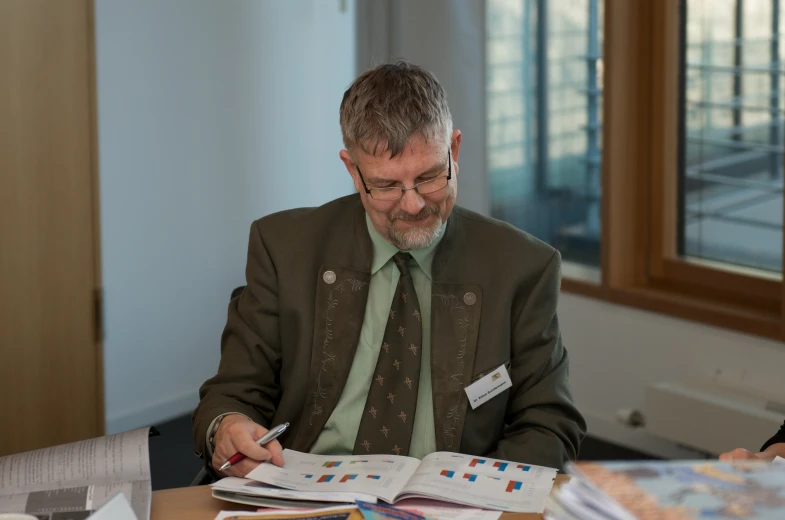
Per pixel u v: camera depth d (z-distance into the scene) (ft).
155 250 12.59
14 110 9.58
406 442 5.62
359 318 5.85
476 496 4.61
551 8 12.39
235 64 13.15
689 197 11.57
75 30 9.96
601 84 11.93
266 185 13.83
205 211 13.12
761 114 10.56
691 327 11.16
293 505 4.59
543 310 5.92
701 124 11.26
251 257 6.25
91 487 4.73
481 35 12.78
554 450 5.56
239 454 5.12
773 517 3.73
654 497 3.89
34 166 9.82
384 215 5.51
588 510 3.90
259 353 6.05
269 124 13.70
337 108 14.57
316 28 14.06
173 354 13.01
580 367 12.56
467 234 6.06
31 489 4.73
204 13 12.67
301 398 5.85
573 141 12.51
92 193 10.38
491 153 13.61
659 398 11.00
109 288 12.10
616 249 11.89
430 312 5.84
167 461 11.50
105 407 11.72
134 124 12.08
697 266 11.46
